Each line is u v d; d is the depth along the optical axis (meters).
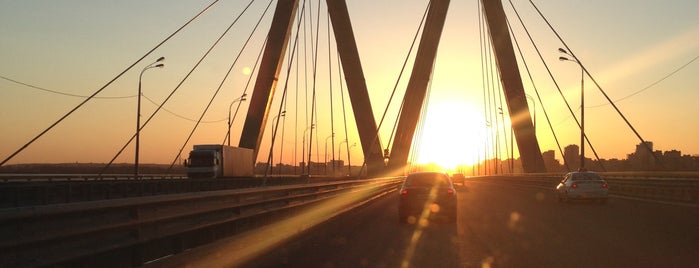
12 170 85.00
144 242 8.57
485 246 13.38
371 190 35.50
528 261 11.15
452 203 19.25
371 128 65.06
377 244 13.88
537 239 14.57
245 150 59.62
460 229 17.28
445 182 19.80
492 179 91.56
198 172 54.00
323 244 13.89
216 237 11.91
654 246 13.11
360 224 19.12
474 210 25.02
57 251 6.79
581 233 15.84
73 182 37.00
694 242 13.80
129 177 62.62
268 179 59.12
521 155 59.97
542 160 59.78
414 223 19.31
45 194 30.48
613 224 18.42
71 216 7.01
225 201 12.20
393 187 51.25
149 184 40.38
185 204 10.17
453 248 13.09
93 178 56.81
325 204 22.98
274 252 12.54
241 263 11.08
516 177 67.81
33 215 6.18
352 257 11.81
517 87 60.28
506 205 28.69
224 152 55.97
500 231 16.59
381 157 65.38
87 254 7.22
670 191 30.70
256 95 58.22
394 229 17.44
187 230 10.08
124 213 8.23
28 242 6.24
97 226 7.48
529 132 59.84
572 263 10.86
